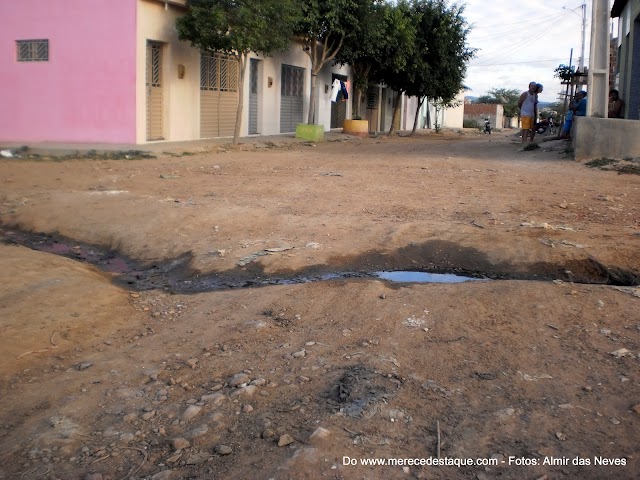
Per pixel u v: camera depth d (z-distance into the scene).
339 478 2.98
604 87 13.70
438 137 30.86
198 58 19.41
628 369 3.89
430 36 28.22
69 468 3.18
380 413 3.50
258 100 23.42
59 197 9.23
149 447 3.35
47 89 17.69
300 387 3.85
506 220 7.59
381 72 28.89
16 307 5.17
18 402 3.85
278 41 17.86
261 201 8.88
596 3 13.51
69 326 4.95
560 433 3.28
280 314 5.07
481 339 4.38
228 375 4.09
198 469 3.12
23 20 17.66
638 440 3.20
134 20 16.45
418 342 4.39
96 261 7.04
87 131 17.45
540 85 18.38
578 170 12.21
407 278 6.06
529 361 4.05
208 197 9.21
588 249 6.26
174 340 4.72
